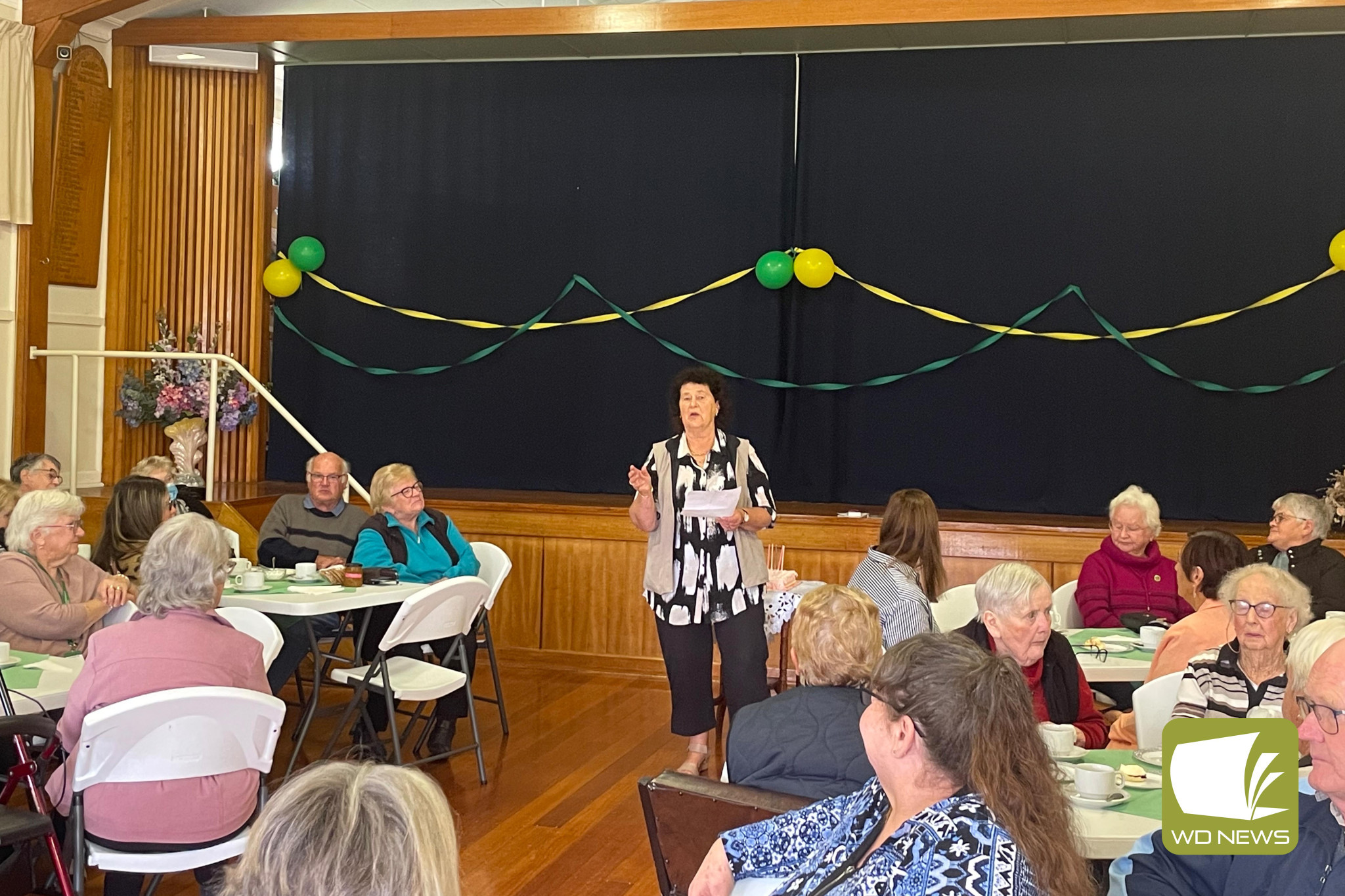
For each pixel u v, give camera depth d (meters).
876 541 6.69
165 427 8.01
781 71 7.62
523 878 3.87
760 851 2.08
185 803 2.85
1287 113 6.98
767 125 7.66
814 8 6.88
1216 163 7.09
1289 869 1.91
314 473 5.88
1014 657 3.39
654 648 6.96
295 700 6.15
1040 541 6.56
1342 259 6.68
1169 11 6.50
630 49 7.60
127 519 4.67
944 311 7.49
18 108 7.17
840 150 7.58
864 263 7.58
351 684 4.67
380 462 8.23
